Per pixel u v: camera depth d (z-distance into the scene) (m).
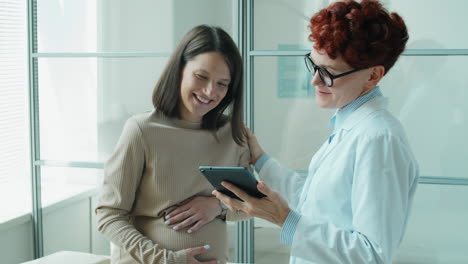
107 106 3.09
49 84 3.16
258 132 2.90
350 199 1.31
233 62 1.63
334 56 1.25
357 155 1.26
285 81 2.83
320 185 1.35
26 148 3.31
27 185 3.33
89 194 3.18
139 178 1.64
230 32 2.86
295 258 1.48
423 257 2.74
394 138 1.24
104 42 3.05
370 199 1.21
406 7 2.63
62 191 3.22
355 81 1.29
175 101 1.67
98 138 3.13
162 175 1.63
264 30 2.83
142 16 2.98
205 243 1.68
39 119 3.20
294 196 1.86
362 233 1.23
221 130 1.78
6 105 3.15
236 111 1.75
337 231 1.27
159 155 1.62
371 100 1.35
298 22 2.78
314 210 1.36
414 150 2.70
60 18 3.10
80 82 3.12
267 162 1.91
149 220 1.69
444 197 2.69
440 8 2.59
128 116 3.07
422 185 2.71
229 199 1.43
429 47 2.62
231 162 1.80
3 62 3.11
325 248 1.25
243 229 2.95
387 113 1.32
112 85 3.07
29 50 3.17
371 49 1.22
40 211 3.26
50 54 3.13
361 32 1.21
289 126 2.86
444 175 2.67
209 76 1.59
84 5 3.06
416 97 2.67
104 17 3.04
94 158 3.15
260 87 2.87
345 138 1.34
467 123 2.62
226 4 2.85
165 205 1.64
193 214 1.66
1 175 3.14
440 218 2.70
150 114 1.68
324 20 1.27
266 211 1.34
